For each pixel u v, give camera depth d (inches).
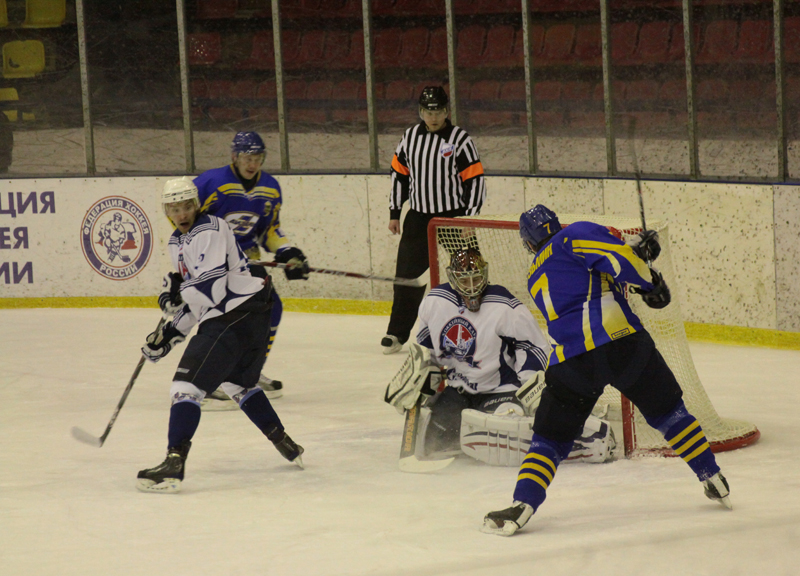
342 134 1102.4
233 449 585.3
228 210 656.4
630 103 963.3
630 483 489.7
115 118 1151.0
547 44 1006.4
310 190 1070.4
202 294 506.0
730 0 890.7
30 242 1131.9
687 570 369.1
